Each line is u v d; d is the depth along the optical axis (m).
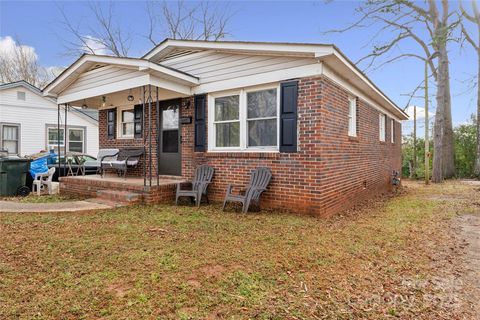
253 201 6.28
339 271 3.30
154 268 3.20
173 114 8.21
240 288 2.79
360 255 3.80
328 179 6.09
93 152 17.72
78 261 3.36
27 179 9.70
